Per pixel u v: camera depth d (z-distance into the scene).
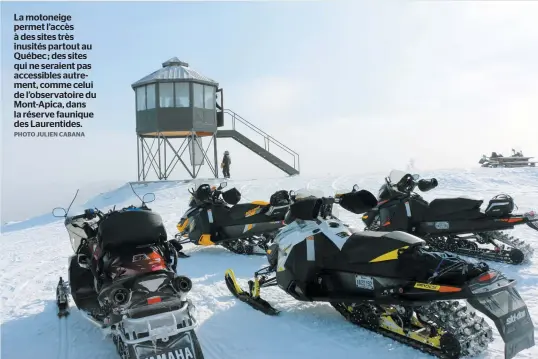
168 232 11.45
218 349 4.41
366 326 4.66
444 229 7.48
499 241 8.03
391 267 4.26
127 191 12.03
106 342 4.68
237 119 30.44
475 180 17.17
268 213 8.31
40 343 4.73
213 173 28.25
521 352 3.97
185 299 3.96
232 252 8.79
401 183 7.71
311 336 4.58
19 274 8.09
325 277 4.82
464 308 4.07
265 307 5.29
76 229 5.31
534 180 16.81
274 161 30.84
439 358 3.93
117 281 3.91
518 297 3.82
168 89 25.56
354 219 11.40
